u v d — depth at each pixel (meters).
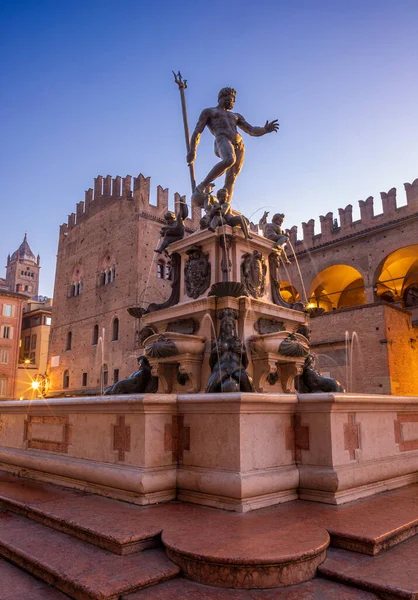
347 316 28.27
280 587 3.20
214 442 4.84
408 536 4.04
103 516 4.30
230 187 9.58
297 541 3.54
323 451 5.04
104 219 55.31
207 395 4.90
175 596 3.05
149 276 46.69
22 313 66.38
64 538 4.05
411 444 6.53
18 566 3.76
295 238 44.50
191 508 4.61
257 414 4.88
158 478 4.85
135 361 45.88
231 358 7.14
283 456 5.09
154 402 4.94
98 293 53.31
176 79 10.43
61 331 58.50
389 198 38.25
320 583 3.27
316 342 29.16
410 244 36.47
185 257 9.05
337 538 3.79
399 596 2.96
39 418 6.79
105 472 5.14
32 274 148.88
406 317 28.86
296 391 8.17
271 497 4.78
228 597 3.05
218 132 9.32
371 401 5.65
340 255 40.62
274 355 7.51
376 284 38.28
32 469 6.61
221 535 3.70
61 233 63.16
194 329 8.02
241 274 8.45
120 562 3.47
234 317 7.63
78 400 5.75
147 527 3.93
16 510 4.94
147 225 50.75
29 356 70.00
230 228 8.29
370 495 5.32
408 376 27.80
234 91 9.54
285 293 46.59
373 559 3.55
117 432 5.28
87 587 3.04
